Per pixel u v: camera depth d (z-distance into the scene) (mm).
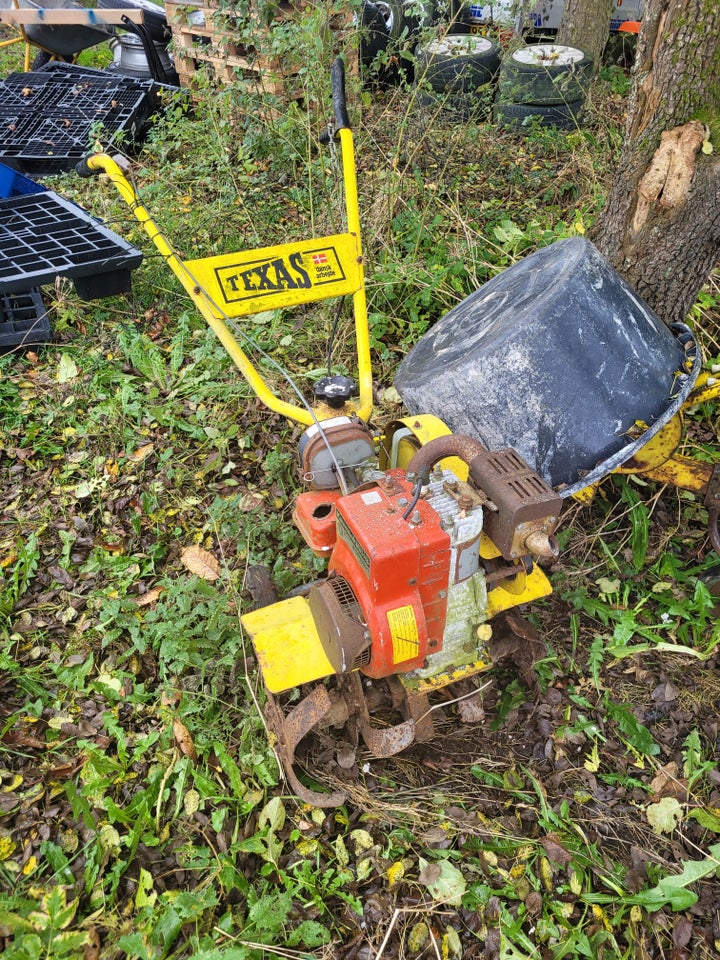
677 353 1660
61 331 2717
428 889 1263
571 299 1508
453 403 1598
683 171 1801
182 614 1665
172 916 1188
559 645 1669
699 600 1663
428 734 1383
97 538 1965
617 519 1952
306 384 2398
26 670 1622
